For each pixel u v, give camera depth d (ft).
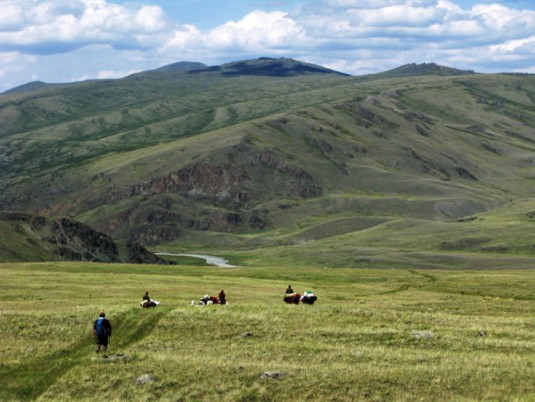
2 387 121.90
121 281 333.01
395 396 108.78
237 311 180.04
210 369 124.26
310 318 170.71
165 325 164.14
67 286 298.97
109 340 154.30
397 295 297.33
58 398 115.14
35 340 154.30
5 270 394.73
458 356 132.46
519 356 131.64
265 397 110.73
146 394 114.73
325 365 125.90
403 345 144.05
